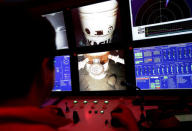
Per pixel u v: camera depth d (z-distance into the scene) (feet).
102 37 5.14
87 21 5.15
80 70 5.46
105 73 5.22
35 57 1.42
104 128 3.27
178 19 4.32
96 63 5.29
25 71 1.36
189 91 4.33
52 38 1.66
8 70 1.28
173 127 2.92
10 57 1.27
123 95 5.10
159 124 3.06
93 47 5.27
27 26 1.36
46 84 1.62
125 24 4.82
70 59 5.49
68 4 5.60
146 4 4.53
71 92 5.57
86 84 5.45
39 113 1.29
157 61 4.58
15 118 1.16
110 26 4.99
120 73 5.05
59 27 5.47
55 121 1.46
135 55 4.80
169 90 4.52
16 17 1.31
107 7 4.88
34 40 1.40
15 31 1.29
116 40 5.01
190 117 3.24
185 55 4.30
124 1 4.70
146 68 4.71
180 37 4.33
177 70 4.41
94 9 5.00
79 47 5.41
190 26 4.23
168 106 3.82
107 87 5.24
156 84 4.65
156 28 4.54
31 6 5.60
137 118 3.57
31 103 1.47
